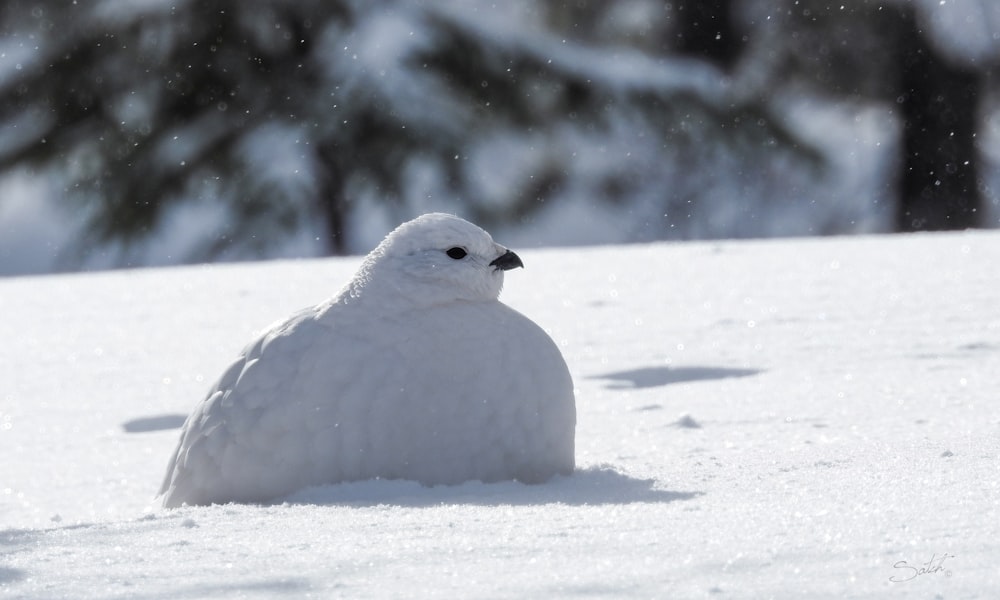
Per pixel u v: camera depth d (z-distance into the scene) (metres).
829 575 4.57
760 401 9.69
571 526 5.48
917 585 4.43
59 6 44.16
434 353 7.09
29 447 9.74
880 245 19.77
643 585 4.57
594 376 11.31
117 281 19.75
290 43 43.91
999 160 44.00
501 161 44.19
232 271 20.52
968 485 5.92
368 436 6.96
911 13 42.59
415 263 7.33
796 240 21.72
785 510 5.60
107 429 10.30
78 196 44.34
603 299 15.25
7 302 17.81
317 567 4.99
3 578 5.00
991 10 42.25
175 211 43.56
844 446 7.66
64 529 5.84
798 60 46.78
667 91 45.34
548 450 7.18
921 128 43.06
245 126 43.38
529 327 7.40
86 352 13.52
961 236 20.73
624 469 7.45
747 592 4.45
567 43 46.53
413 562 5.00
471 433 7.03
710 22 47.59
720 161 45.53
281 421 7.00
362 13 44.56
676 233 45.44
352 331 7.18
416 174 42.72
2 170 44.22
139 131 43.72
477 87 44.50
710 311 14.00
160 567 5.07
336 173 42.69
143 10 43.19
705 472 7.14
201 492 7.14
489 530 5.48
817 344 11.88
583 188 45.38
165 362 12.85
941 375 10.21
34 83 44.09
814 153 45.34
